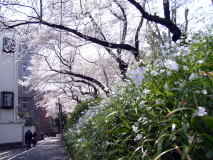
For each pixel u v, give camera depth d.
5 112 24.08
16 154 15.98
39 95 22.09
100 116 3.73
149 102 2.27
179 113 1.65
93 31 11.66
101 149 3.39
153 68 2.52
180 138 1.63
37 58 16.70
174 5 10.26
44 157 12.84
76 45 13.04
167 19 7.98
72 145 7.38
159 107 2.08
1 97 23.95
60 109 28.94
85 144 4.27
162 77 2.19
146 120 2.22
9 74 24.67
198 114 1.37
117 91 3.58
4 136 22.61
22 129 24.00
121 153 2.67
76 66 16.84
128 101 2.83
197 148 1.47
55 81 17.56
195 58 2.03
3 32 11.55
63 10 11.50
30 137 21.03
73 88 20.64
